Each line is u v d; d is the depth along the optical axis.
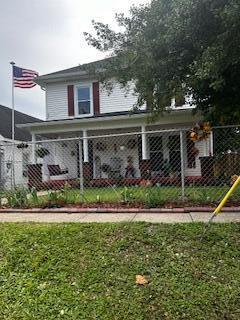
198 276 4.05
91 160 17.11
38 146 18.08
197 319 3.38
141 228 5.42
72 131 15.98
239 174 8.68
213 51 6.86
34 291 3.96
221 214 6.67
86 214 7.43
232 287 3.84
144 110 15.41
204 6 7.10
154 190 8.52
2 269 4.45
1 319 3.53
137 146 16.66
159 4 8.12
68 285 4.03
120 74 9.88
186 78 8.35
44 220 6.80
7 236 5.39
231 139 8.81
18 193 8.95
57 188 12.59
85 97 18.36
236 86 8.48
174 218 6.45
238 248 4.68
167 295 3.73
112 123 15.16
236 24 6.56
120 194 8.80
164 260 4.43
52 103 18.75
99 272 4.23
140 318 3.42
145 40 8.32
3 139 21.97
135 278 4.07
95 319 3.44
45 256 4.65
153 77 8.70
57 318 3.49
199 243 4.85
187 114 14.06
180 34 7.56
